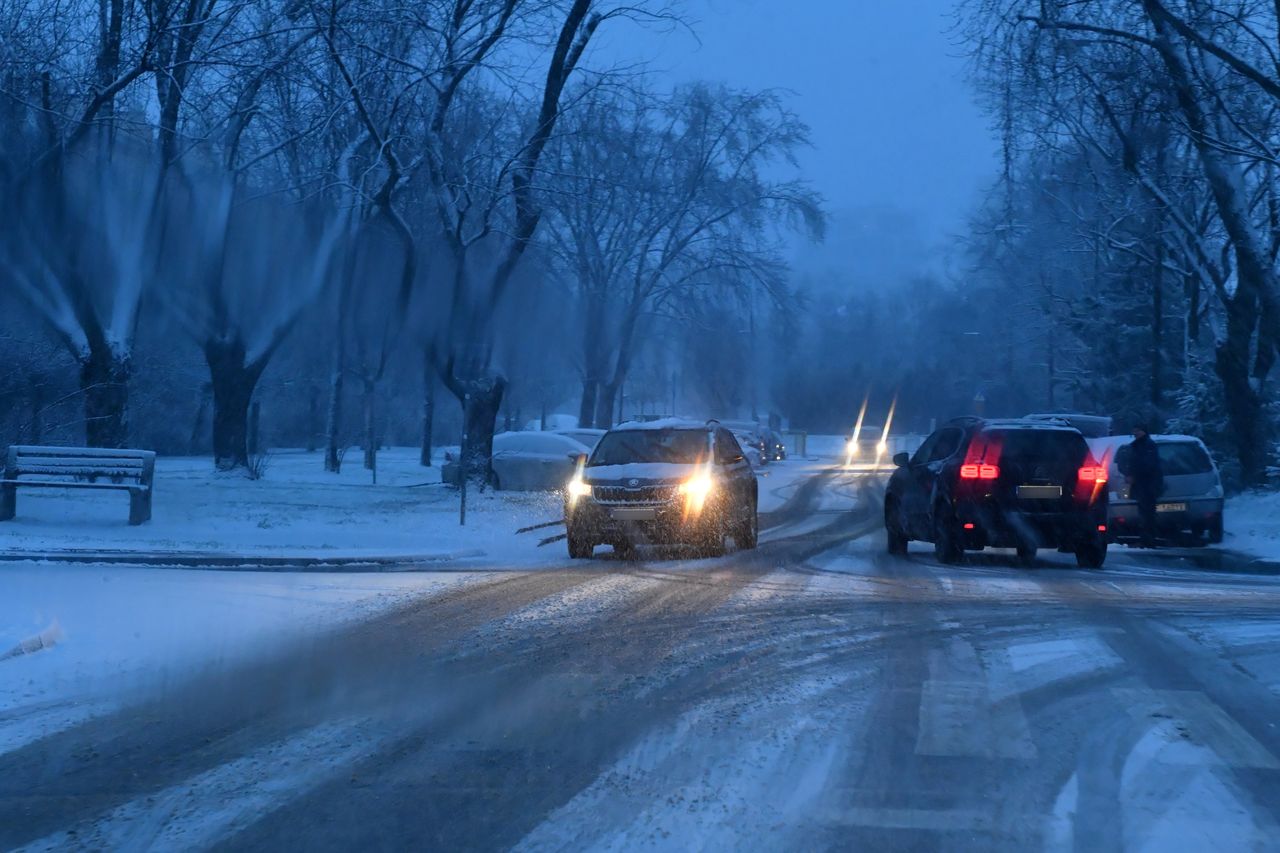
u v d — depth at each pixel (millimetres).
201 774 16984
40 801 15812
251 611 30547
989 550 52562
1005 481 42562
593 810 15289
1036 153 71938
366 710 20594
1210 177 62500
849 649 25906
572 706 20781
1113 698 21266
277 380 122500
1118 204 81375
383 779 16703
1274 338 63062
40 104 62250
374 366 93062
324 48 65000
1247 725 19406
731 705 20812
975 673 23422
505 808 15406
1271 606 32500
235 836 14445
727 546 51344
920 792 15984
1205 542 54188
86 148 67812
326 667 24031
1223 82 59750
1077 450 43250
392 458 134250
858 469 136500
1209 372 82188
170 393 119875
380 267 80000
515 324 88000
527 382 113375
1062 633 27891
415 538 50562
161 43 61938
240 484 75750
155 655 25062
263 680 22844
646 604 32438
